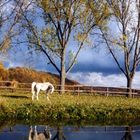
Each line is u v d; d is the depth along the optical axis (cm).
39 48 6256
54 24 6272
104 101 5509
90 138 4003
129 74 6650
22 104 4872
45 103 4991
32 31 6181
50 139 3941
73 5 6259
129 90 6612
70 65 6475
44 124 4559
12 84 6334
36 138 3959
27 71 7312
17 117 4716
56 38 6303
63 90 6319
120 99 5947
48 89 5325
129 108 5128
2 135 4022
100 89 6638
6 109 4744
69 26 6322
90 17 6322
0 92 5959
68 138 3984
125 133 4266
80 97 5897
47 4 6144
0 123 4531
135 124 4747
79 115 4872
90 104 5122
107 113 4981
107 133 4234
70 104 5025
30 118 4728
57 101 5250
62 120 4781
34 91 5269
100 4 6294
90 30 6347
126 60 6650
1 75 7062
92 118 4884
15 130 4238
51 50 6303
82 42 6381
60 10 6238
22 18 6078
